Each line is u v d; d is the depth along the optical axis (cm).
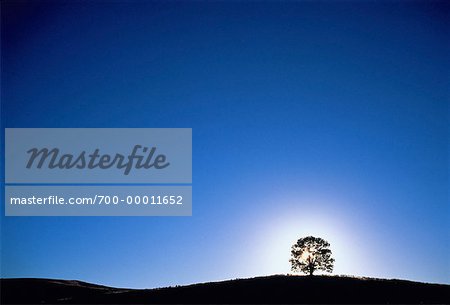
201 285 5481
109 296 5253
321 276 5819
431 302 4234
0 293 7362
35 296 7144
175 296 4900
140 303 4609
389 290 4878
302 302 4416
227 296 4803
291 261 6106
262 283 5425
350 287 5066
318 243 6069
